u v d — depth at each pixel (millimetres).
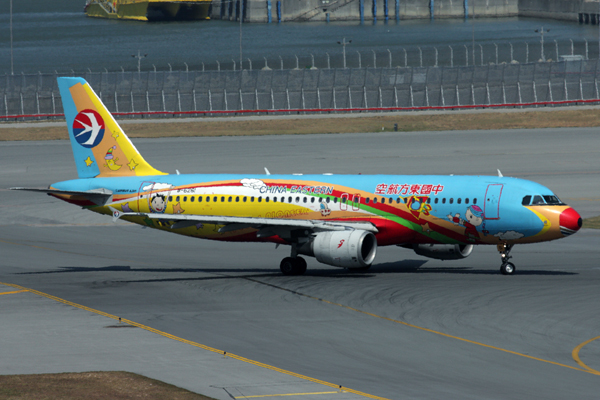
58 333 124000
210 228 184000
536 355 110000
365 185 175500
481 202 165625
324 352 111875
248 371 102500
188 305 144500
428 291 152625
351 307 140500
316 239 166375
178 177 187875
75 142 193000
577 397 91938
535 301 142250
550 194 165375
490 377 99875
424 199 169750
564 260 186375
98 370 103312
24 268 185250
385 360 107688
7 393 92312
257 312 137875
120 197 188750
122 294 155250
